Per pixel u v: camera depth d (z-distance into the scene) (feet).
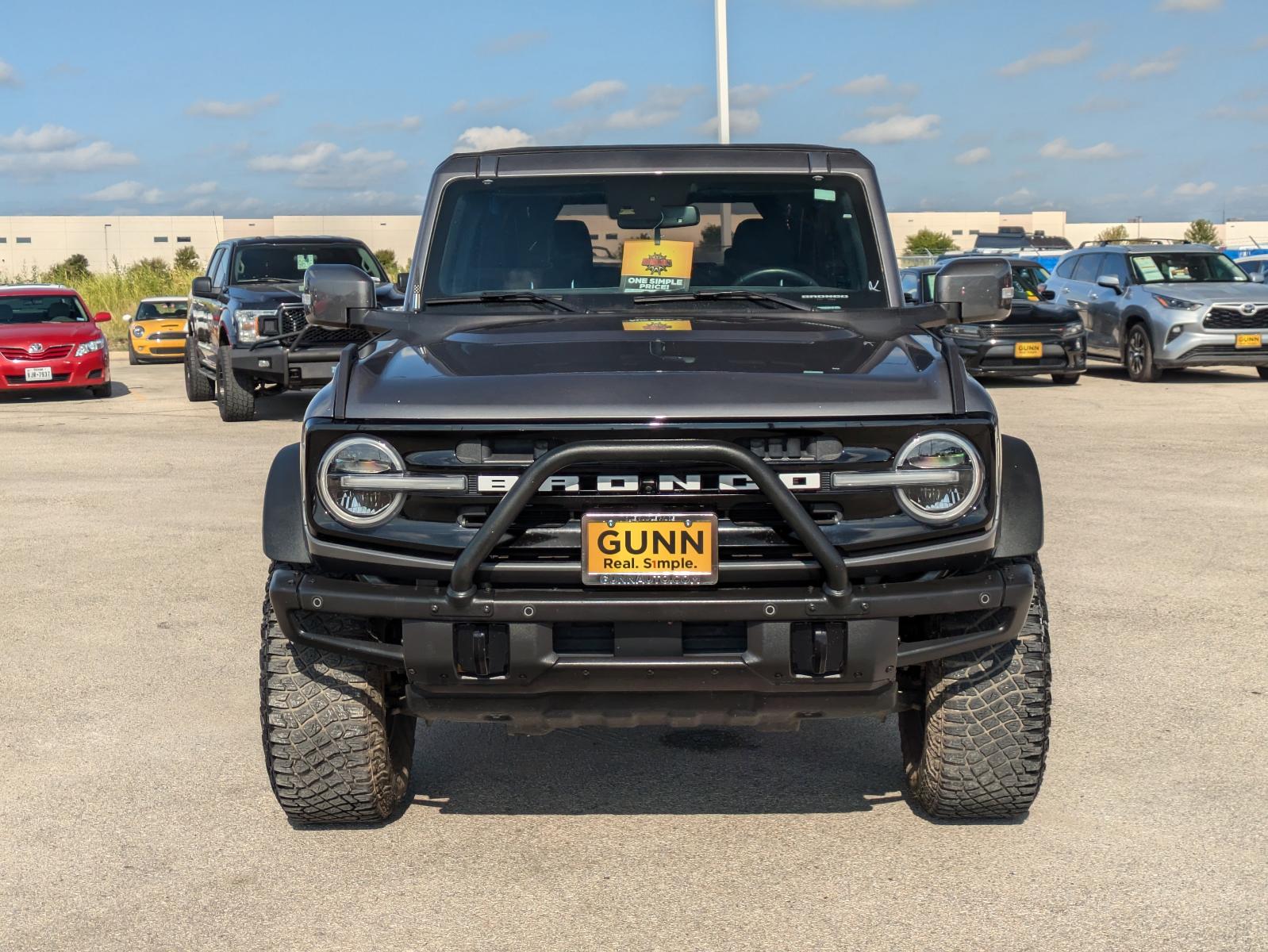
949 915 11.23
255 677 18.29
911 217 337.11
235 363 46.24
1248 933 10.80
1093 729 15.81
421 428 11.27
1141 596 21.95
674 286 15.55
